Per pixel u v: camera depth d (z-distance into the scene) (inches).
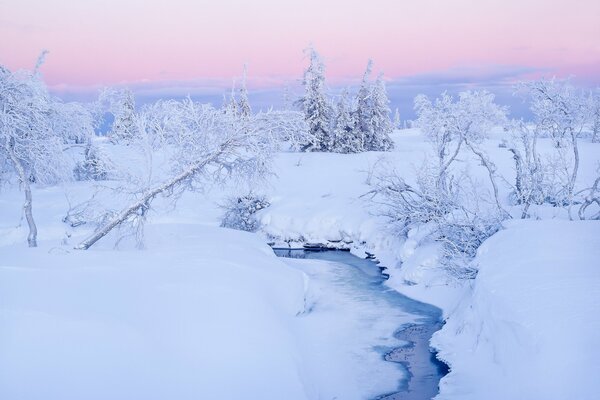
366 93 1879.9
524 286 438.0
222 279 547.8
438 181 854.5
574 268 448.8
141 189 700.7
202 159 695.7
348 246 1077.8
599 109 722.8
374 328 609.9
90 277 480.7
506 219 724.7
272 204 1249.4
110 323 372.5
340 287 795.4
